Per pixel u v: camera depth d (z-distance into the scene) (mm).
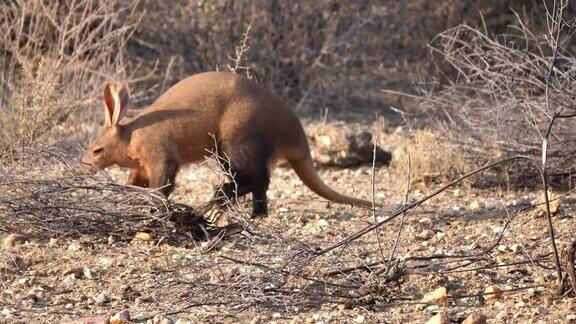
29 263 10469
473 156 14102
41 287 9789
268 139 12195
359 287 9398
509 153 13789
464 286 9547
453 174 14125
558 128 13445
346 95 19469
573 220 11586
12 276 10133
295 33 19578
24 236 11359
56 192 11406
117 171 15359
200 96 12133
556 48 10602
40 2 17000
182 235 11312
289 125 12367
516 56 14672
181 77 19359
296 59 19578
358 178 14797
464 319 8656
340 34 19922
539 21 19281
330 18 19641
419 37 19859
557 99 12625
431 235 11359
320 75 19625
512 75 13500
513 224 11656
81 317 8992
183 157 12234
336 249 10656
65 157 12211
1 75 16734
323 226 11984
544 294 9148
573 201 12641
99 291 9695
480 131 14023
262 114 12133
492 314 8836
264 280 9383
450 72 18922
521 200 12914
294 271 9266
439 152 14266
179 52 19453
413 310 8984
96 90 16203
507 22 19562
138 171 12469
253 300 9117
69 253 10812
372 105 19344
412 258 9648
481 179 13922
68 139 15234
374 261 10094
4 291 9727
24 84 16047
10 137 14336
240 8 19422
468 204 13008
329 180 14773
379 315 8867
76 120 15836
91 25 18562
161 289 9586
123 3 19125
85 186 11094
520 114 13734
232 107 12078
